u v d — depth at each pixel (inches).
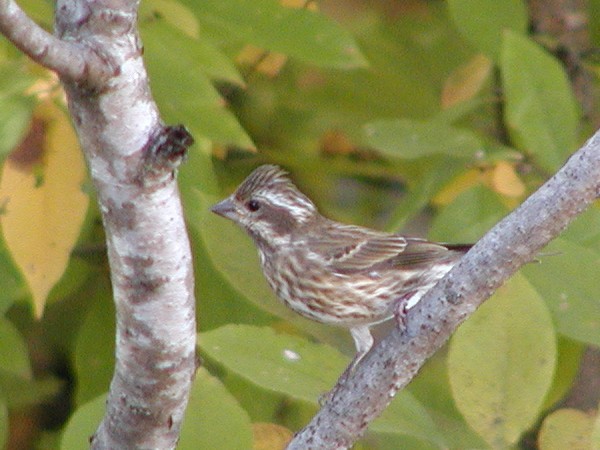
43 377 549.6
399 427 353.7
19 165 351.6
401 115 565.0
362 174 573.3
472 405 345.1
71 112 272.8
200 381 349.4
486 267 311.1
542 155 423.2
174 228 285.7
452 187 478.0
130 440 313.3
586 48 550.9
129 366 301.3
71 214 353.4
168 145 272.5
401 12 583.2
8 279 396.8
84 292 539.2
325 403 346.0
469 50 567.2
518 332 346.0
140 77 269.1
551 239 307.6
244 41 417.4
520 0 475.5
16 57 374.6
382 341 328.5
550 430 347.6
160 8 395.2
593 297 377.7
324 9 577.9
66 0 263.3
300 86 567.8
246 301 451.8
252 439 346.0
